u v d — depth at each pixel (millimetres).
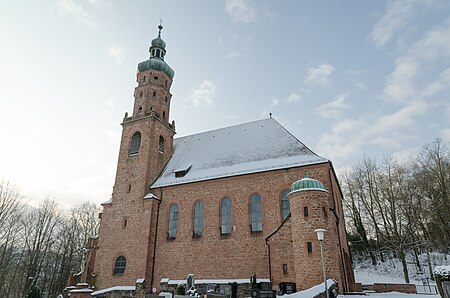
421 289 34531
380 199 51688
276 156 32625
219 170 34438
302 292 18688
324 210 24438
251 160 33781
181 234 32469
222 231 30797
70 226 60438
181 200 34156
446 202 44469
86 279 34625
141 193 35844
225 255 29375
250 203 30516
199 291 28312
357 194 55156
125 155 39500
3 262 40406
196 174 35500
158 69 44562
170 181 36312
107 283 32969
